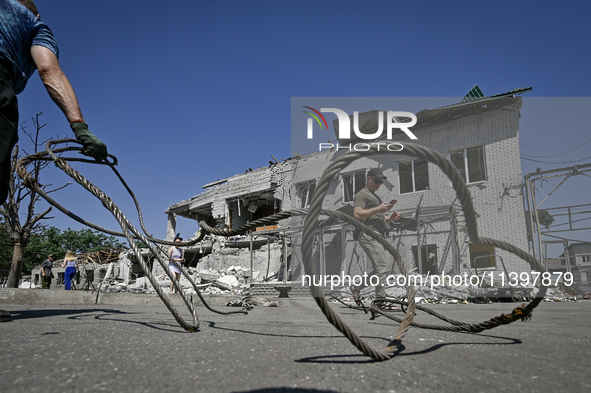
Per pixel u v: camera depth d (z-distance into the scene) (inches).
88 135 86.0
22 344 56.1
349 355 51.1
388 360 46.4
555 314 137.6
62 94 88.8
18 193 359.6
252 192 1017.5
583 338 70.4
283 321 112.3
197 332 76.5
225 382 37.2
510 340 67.4
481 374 41.3
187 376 39.4
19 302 257.1
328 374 40.5
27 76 95.0
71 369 41.5
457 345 60.9
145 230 96.9
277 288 512.4
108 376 39.0
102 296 277.9
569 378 39.9
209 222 1230.3
